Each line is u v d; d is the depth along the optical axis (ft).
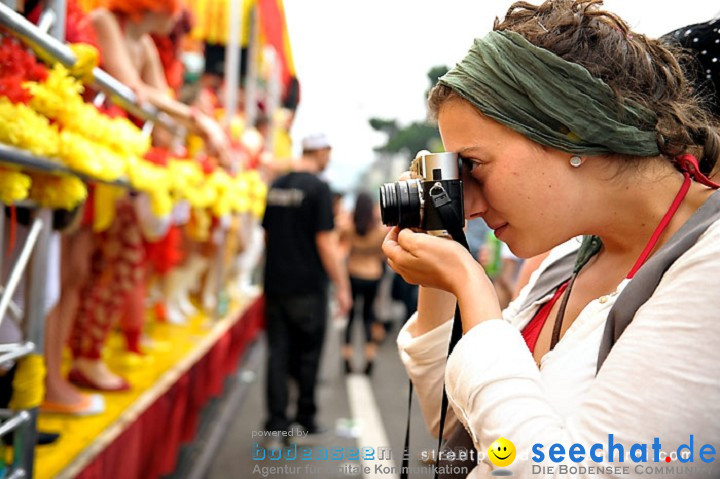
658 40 3.24
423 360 3.87
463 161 3.28
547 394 3.00
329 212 14.40
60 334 8.81
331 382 21.01
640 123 3.00
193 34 21.44
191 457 12.57
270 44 25.70
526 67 2.96
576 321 3.17
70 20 7.07
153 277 14.15
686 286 2.62
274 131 30.63
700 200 3.07
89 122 6.56
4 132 5.04
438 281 3.27
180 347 14.01
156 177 9.06
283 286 14.28
